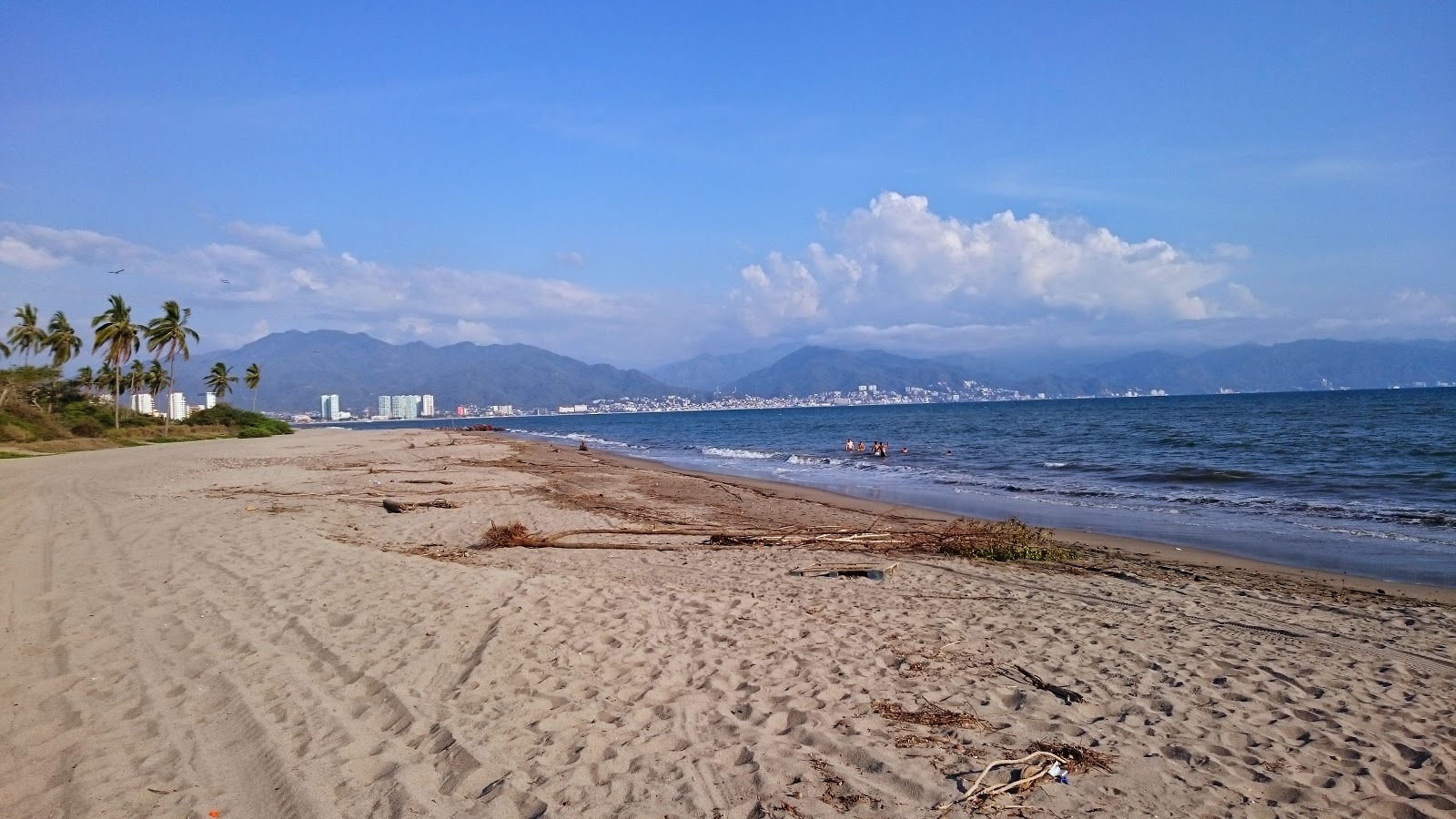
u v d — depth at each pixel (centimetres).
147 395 8400
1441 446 2938
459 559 1035
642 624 688
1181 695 562
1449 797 413
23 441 4562
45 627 629
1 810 352
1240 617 804
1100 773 432
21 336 6419
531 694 511
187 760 404
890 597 866
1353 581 1023
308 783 379
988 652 657
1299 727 508
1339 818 391
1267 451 3025
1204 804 400
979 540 1189
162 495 1736
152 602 709
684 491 2136
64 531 1148
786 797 388
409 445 4666
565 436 7656
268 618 660
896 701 533
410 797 368
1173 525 1519
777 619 741
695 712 498
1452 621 798
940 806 384
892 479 2519
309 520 1345
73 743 422
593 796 381
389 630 628
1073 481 2319
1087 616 794
